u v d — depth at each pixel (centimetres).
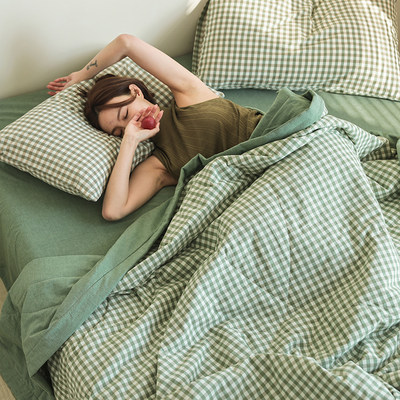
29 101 207
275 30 212
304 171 151
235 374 122
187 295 134
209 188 153
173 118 184
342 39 212
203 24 229
